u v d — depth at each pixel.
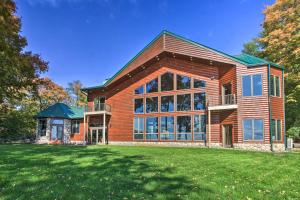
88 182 7.26
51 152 14.84
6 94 22.27
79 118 34.31
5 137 35.31
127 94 29.91
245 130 21.22
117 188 6.67
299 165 10.70
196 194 6.21
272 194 6.45
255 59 23.22
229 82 22.94
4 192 6.30
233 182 7.48
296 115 26.52
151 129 27.52
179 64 26.70
